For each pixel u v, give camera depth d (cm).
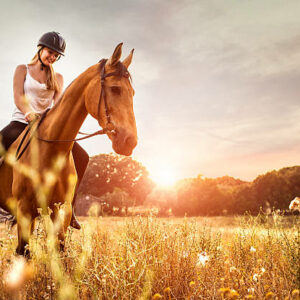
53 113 405
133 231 375
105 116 359
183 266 310
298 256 270
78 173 496
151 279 281
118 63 378
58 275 272
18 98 446
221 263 329
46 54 457
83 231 363
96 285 272
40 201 367
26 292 275
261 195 5891
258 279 269
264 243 366
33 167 373
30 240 333
